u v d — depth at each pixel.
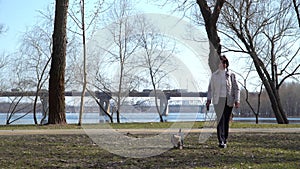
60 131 12.79
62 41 15.50
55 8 15.56
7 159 7.05
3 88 34.03
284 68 29.88
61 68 15.49
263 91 37.84
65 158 7.19
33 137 10.77
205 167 6.16
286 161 6.73
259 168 6.05
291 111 40.47
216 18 15.95
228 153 7.62
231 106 8.29
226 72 8.26
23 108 34.50
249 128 15.27
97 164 6.60
